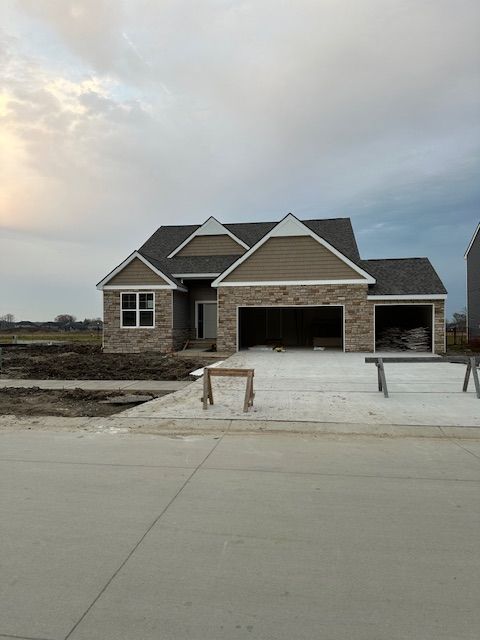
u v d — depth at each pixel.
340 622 2.44
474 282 29.80
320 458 5.41
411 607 2.57
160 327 20.53
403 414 7.75
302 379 11.86
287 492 4.30
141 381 11.93
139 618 2.48
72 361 16.59
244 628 2.39
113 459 5.36
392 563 3.04
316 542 3.32
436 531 3.50
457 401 8.85
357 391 10.02
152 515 3.78
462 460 5.34
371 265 21.52
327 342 21.95
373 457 5.46
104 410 8.52
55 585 2.80
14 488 4.41
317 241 19.48
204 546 3.27
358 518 3.73
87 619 2.48
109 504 4.01
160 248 25.58
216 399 9.16
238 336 20.08
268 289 19.78
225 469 4.98
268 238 19.77
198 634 2.35
